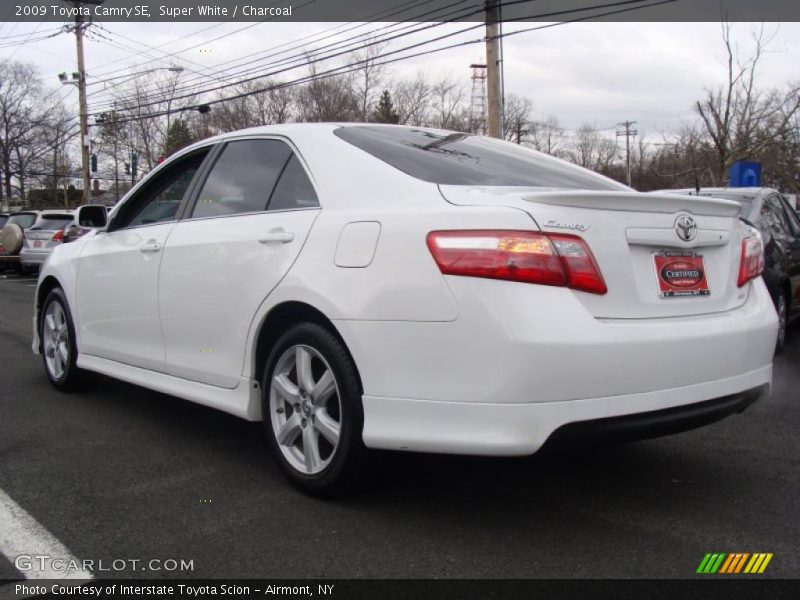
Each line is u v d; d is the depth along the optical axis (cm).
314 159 354
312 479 328
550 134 6819
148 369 439
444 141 393
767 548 285
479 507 324
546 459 388
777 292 632
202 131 4606
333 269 312
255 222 364
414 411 282
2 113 5291
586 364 262
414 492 341
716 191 719
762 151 2441
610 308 278
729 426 450
